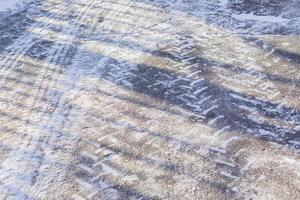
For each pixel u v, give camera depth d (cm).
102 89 646
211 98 628
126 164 524
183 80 664
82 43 758
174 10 859
